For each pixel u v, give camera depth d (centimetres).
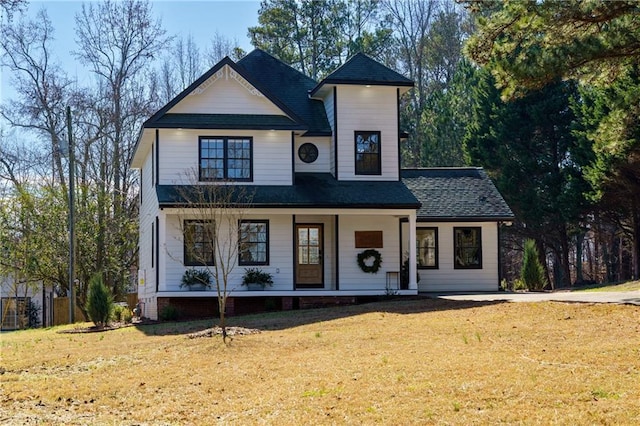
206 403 1141
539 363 1216
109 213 3769
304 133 2716
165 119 2536
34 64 4025
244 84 2628
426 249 2961
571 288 3644
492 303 2025
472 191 3066
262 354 1512
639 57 1944
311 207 2502
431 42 5694
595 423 890
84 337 2150
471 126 4353
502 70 1958
